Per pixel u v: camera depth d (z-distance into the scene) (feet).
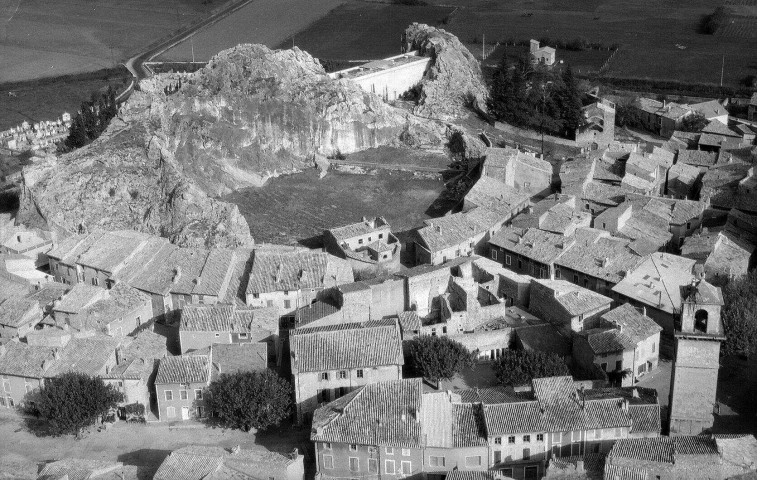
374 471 504.43
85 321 628.28
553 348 600.80
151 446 543.80
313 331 574.97
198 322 610.65
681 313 515.09
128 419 570.46
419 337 592.19
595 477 461.78
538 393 519.60
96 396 552.41
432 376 570.05
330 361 554.05
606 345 573.74
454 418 512.63
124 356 587.27
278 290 651.25
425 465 501.56
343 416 511.81
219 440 547.49
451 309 634.02
